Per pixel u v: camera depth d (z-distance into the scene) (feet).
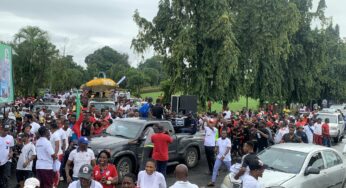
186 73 87.15
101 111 61.41
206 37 83.15
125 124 44.29
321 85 162.61
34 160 35.35
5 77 50.55
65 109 59.52
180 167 19.92
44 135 30.27
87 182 18.43
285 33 91.04
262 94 102.32
